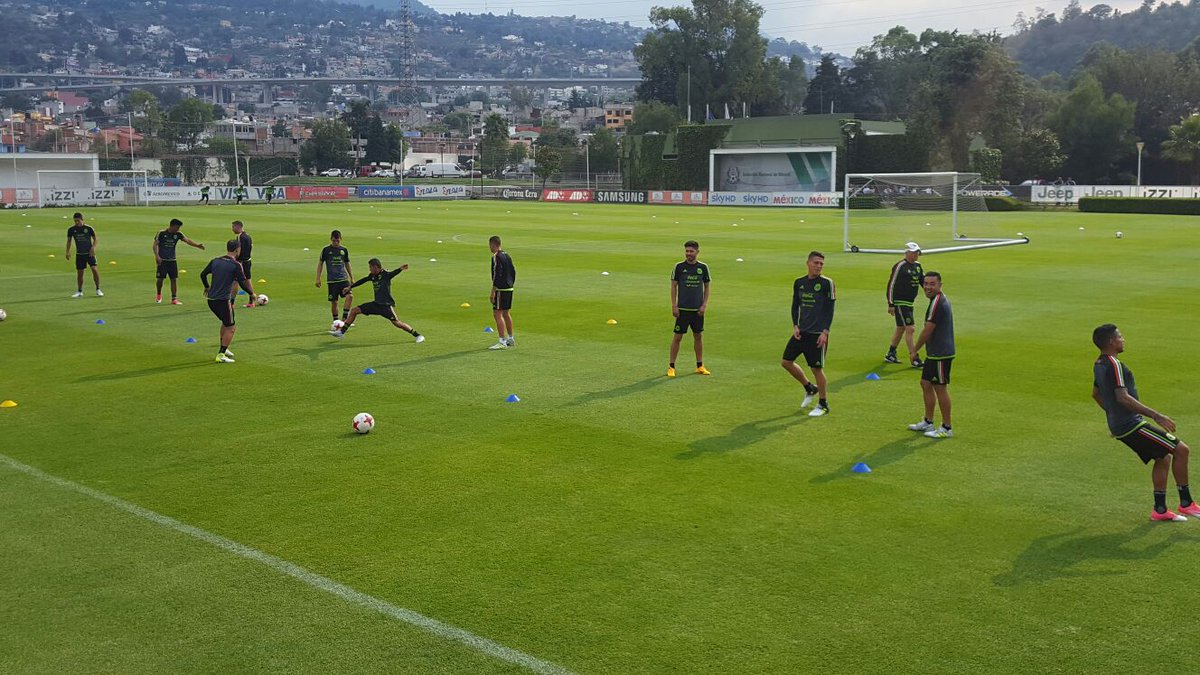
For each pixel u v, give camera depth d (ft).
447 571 28.30
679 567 28.43
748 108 463.01
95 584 27.66
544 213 230.27
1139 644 23.79
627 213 231.30
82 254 87.25
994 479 36.24
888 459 38.75
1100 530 31.22
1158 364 56.44
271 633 24.68
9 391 51.80
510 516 32.65
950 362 41.39
